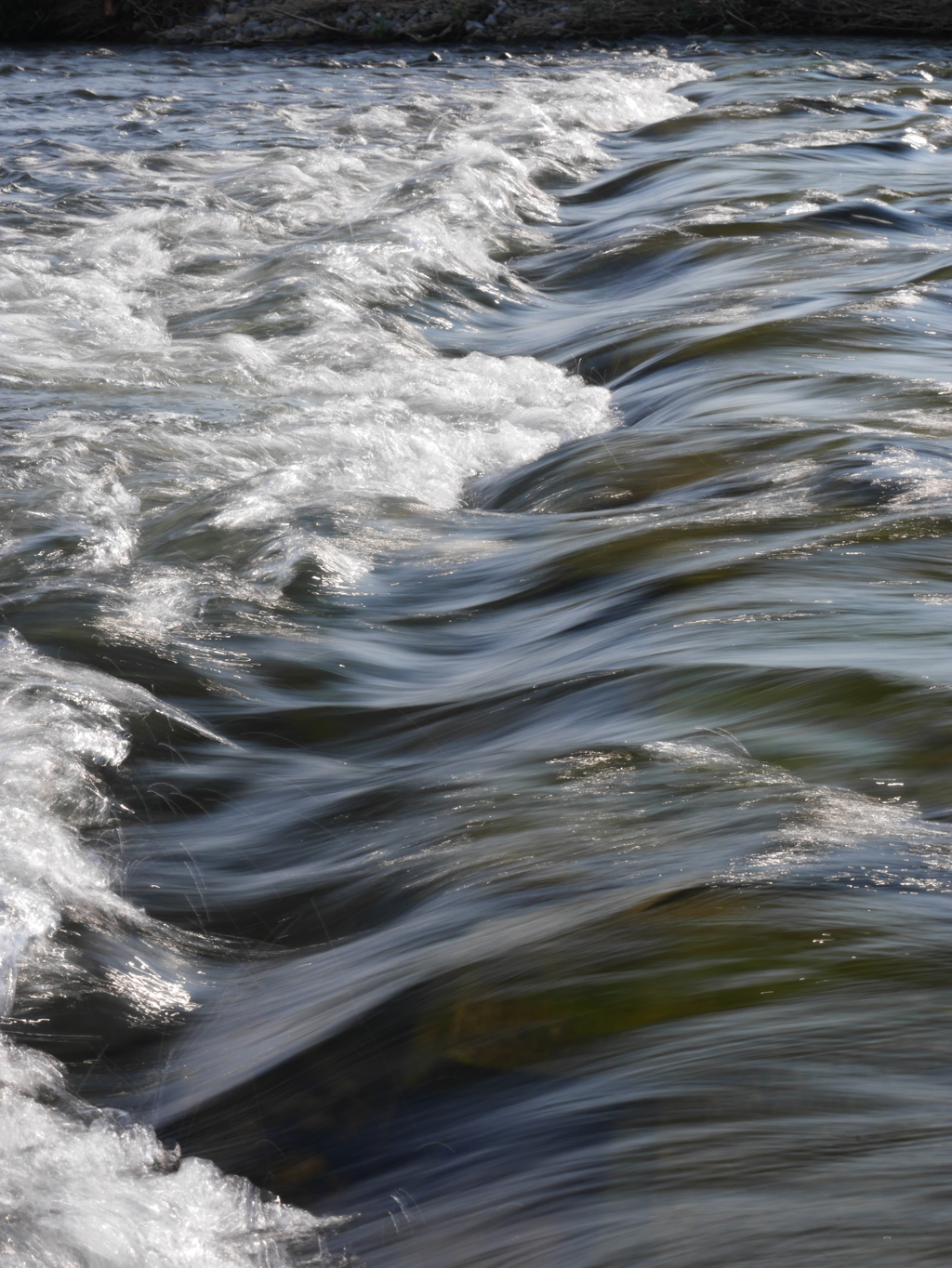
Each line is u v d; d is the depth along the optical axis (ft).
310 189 52.06
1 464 22.86
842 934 8.34
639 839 10.24
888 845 9.51
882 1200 6.19
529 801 11.39
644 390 27.91
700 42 111.04
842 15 113.91
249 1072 8.72
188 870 11.78
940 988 7.72
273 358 31.22
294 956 10.36
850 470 19.80
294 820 12.39
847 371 26.40
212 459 23.91
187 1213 7.50
